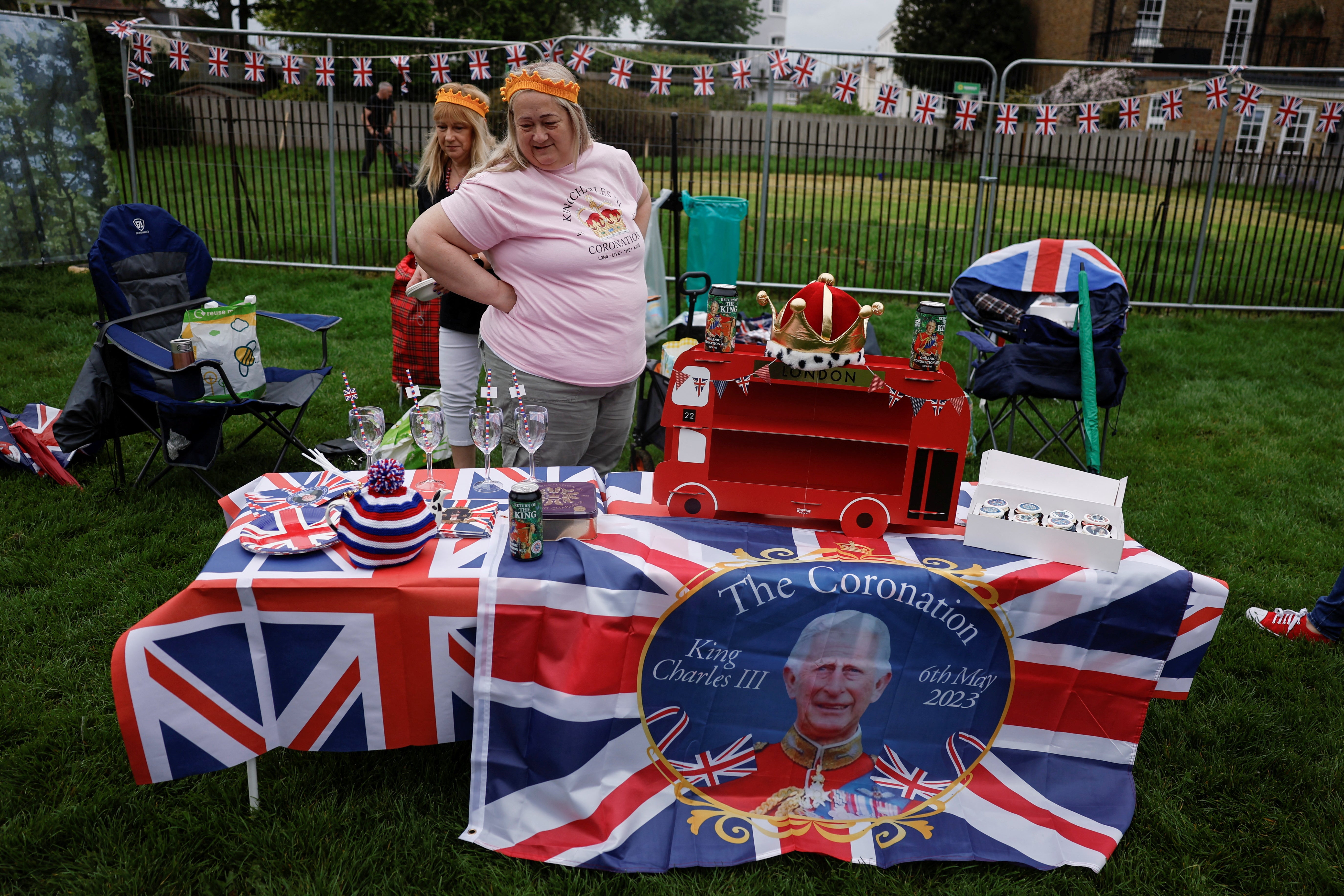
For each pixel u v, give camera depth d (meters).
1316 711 2.73
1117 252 9.77
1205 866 2.16
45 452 3.88
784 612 2.08
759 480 2.34
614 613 2.03
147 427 3.87
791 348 2.16
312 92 14.73
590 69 12.12
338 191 11.54
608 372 2.78
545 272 2.65
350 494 2.14
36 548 3.40
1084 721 2.23
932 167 8.05
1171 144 18.23
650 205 2.98
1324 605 3.06
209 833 2.13
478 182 2.58
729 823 2.16
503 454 3.45
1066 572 2.12
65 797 2.23
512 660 2.04
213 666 1.99
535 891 2.01
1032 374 4.22
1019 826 2.20
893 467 2.30
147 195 8.93
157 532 3.58
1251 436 5.13
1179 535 3.87
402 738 2.13
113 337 3.66
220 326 3.71
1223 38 23.00
